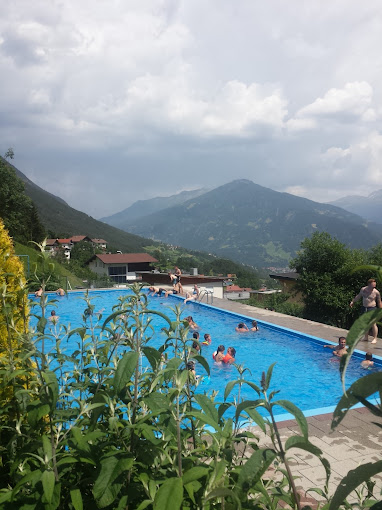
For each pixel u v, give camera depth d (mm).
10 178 59156
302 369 11234
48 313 19828
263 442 5156
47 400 1809
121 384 1579
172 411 1669
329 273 23156
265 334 14984
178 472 1621
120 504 1551
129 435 1884
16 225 59531
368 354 10812
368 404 976
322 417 6188
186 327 2357
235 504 1520
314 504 3789
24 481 1555
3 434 2379
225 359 11617
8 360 2201
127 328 2350
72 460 1618
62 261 63500
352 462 4734
